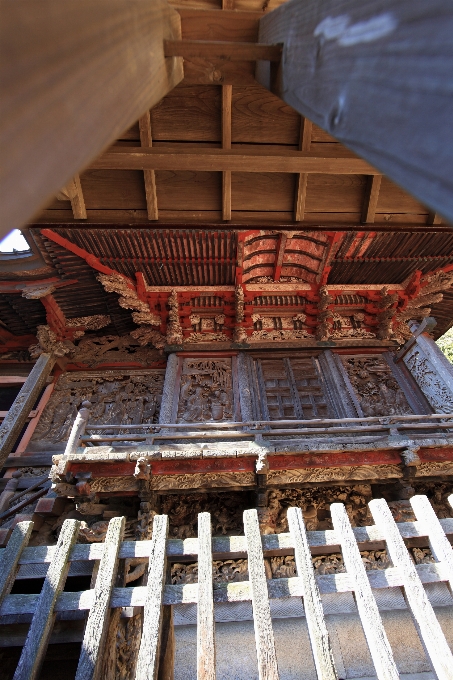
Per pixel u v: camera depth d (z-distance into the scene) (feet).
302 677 25.03
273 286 50.65
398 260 46.88
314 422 33.35
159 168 21.27
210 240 42.93
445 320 58.18
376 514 21.95
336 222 23.07
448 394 39.37
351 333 50.62
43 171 3.25
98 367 50.62
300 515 21.40
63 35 3.76
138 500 31.89
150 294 48.93
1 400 47.42
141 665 14.98
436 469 31.53
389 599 27.68
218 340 49.70
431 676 24.73
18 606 18.56
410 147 3.40
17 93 2.96
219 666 25.49
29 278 45.50
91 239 41.68
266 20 12.04
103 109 4.57
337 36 5.46
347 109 4.87
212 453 29.73
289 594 17.92
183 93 21.02
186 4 18.52
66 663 23.56
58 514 33.06
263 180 22.52
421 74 3.28
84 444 32.09
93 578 21.03
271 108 21.07
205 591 17.70
